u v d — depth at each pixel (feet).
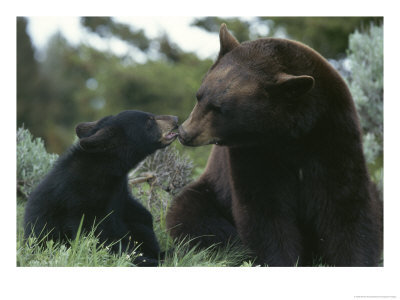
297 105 24.73
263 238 27.68
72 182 29.04
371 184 27.96
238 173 27.30
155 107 88.63
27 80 118.52
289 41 25.91
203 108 25.09
